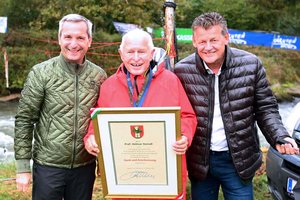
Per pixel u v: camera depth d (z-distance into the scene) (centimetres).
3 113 1494
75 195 282
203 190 298
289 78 2094
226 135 271
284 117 1367
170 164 248
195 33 263
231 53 269
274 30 2572
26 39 2044
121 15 2031
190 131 256
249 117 274
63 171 273
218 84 270
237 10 2538
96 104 275
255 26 2588
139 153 249
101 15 2095
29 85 268
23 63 1933
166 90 253
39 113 274
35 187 279
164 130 240
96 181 481
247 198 285
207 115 272
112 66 2011
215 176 288
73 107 267
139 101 253
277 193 349
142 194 257
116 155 251
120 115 241
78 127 268
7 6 2162
